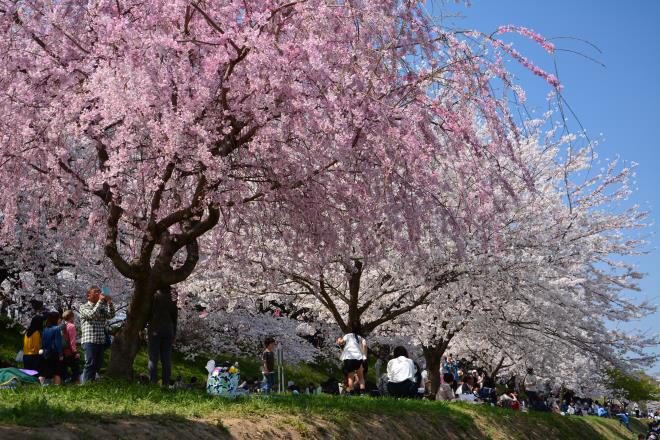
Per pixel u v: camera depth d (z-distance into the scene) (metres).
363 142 10.57
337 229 12.91
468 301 18.89
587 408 48.78
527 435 16.47
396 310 18.45
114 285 18.03
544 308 19.17
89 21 10.27
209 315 26.81
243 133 11.06
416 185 11.20
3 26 9.55
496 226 12.22
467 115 10.67
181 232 11.34
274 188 11.18
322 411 9.41
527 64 9.67
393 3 10.02
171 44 8.93
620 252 21.09
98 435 5.67
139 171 9.85
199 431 6.76
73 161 11.95
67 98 9.64
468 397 19.08
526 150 20.08
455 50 10.24
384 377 16.50
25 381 9.62
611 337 20.81
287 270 17.77
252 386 23.91
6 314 29.23
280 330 29.06
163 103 9.05
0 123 9.65
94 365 10.75
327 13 9.70
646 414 81.62
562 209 20.28
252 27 9.82
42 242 18.59
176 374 28.20
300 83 9.55
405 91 10.49
